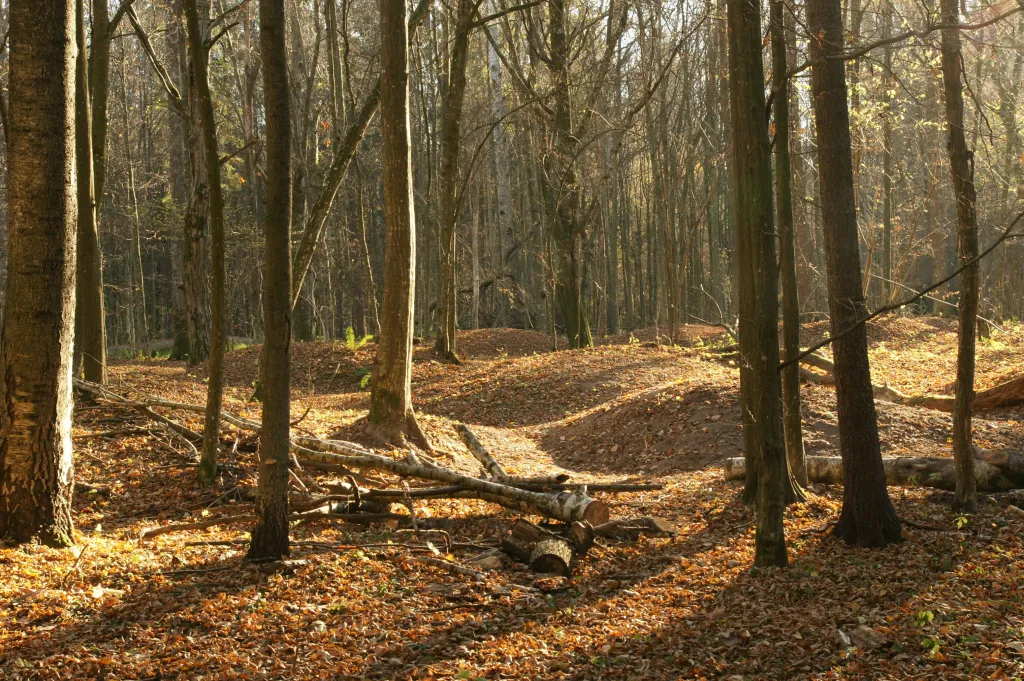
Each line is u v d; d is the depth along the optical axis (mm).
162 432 11695
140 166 45531
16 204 7242
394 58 12414
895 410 13891
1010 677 4750
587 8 26562
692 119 33781
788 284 10156
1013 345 22781
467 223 45688
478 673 5414
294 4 32250
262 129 42562
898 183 32781
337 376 23875
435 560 7816
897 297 29688
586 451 14969
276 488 7418
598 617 6605
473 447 12297
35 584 6527
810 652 5609
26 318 7301
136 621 6105
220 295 10086
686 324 34906
